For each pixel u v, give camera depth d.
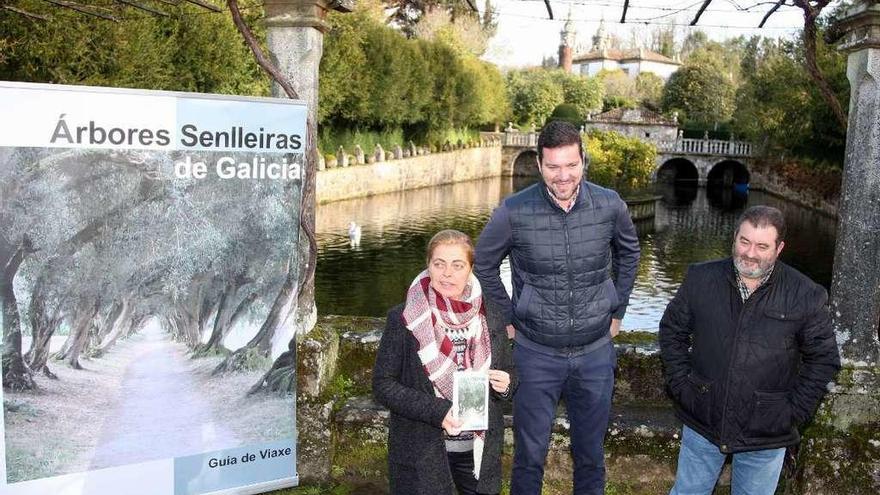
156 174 2.80
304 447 3.57
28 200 2.62
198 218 2.90
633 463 3.61
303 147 3.07
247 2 10.02
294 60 3.39
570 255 2.92
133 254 2.81
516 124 58.75
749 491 2.93
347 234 22.77
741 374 2.72
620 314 3.15
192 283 2.93
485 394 2.59
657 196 30.88
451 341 2.64
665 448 3.59
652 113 49.66
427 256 2.66
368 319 4.19
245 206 2.99
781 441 2.77
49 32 10.23
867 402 3.39
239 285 3.03
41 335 2.71
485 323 2.70
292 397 3.20
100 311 2.79
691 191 45.41
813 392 2.69
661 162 48.47
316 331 3.70
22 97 2.56
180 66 14.70
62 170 2.65
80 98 2.64
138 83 12.43
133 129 2.74
